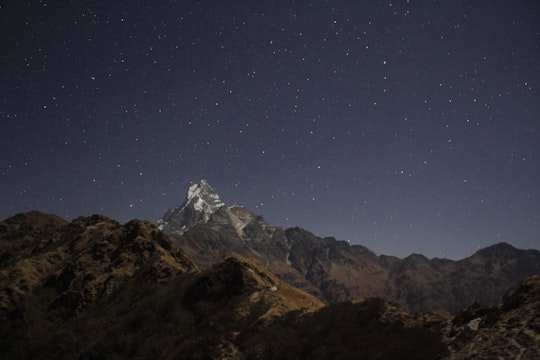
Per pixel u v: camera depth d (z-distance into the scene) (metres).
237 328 46.19
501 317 28.73
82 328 57.56
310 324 38.72
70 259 82.44
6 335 61.06
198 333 47.75
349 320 36.66
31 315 64.75
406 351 29.92
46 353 55.06
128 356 48.44
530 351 24.03
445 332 30.88
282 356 35.91
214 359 38.34
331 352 33.41
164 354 45.12
